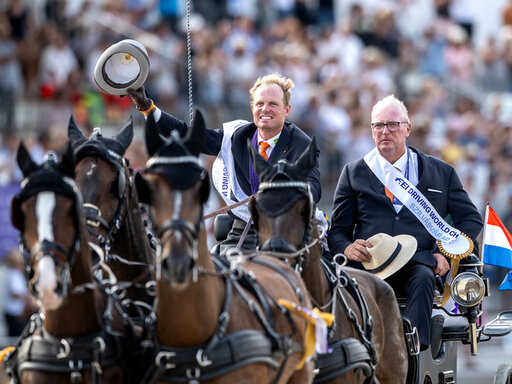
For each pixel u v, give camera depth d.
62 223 10.84
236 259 12.76
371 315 15.29
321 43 41.50
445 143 39.50
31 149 32.47
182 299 11.07
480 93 44.91
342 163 37.44
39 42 34.62
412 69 43.31
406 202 17.42
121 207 13.09
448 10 47.28
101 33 36.50
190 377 11.12
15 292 29.28
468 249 17.23
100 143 13.10
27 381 11.54
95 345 11.50
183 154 10.94
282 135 15.81
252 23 39.94
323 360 13.73
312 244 13.55
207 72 36.44
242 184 15.98
